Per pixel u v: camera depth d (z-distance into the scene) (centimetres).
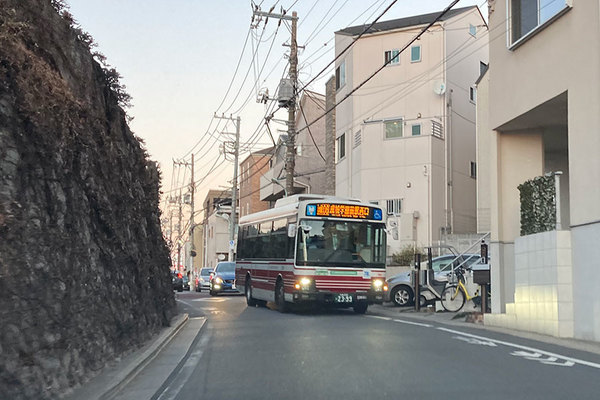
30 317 582
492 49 1420
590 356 904
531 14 1252
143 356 897
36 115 642
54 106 689
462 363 851
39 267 614
